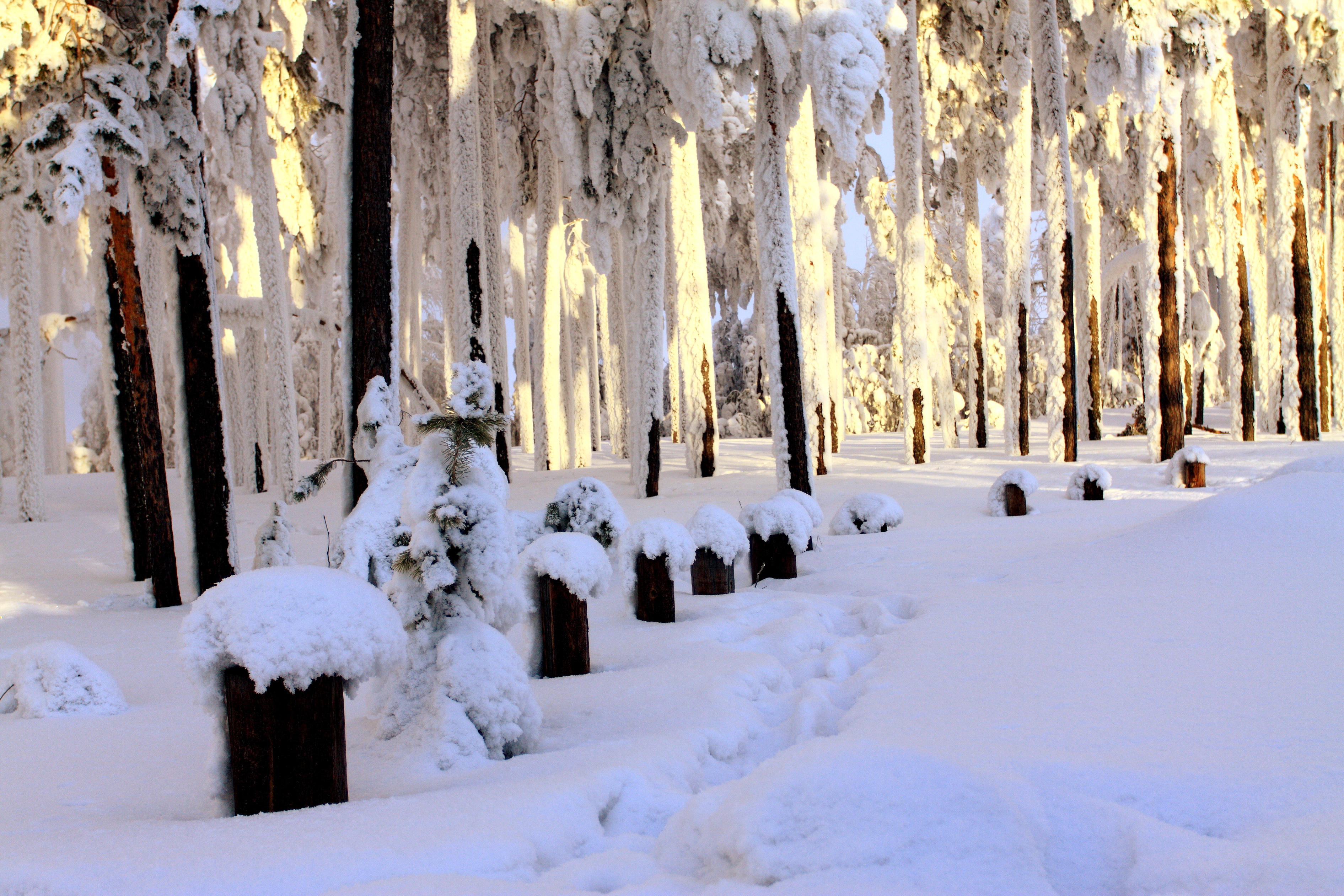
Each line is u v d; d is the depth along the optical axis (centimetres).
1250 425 1986
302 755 303
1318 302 2316
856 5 1212
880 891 219
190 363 905
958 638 512
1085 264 2358
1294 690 359
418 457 462
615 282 2772
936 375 2603
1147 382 1728
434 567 391
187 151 891
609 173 1633
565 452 2588
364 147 835
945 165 2853
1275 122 1897
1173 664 413
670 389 3388
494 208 2078
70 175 770
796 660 538
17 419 1655
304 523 1641
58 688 462
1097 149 2361
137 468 1070
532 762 346
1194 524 678
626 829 296
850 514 1156
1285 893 196
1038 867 226
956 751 295
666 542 648
